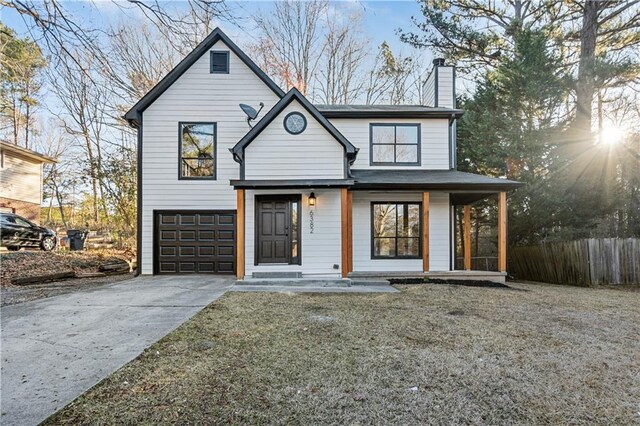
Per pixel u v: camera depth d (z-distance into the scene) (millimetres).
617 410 2955
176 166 10711
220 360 3850
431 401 3047
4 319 5477
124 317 5562
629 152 12180
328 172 9320
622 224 13562
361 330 4914
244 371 3580
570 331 5035
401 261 10625
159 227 10688
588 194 11898
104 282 9367
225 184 10766
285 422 2717
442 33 16547
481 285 9227
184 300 6812
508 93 12812
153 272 10602
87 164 18797
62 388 3207
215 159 10781
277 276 9070
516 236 13109
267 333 4746
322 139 9352
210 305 6332
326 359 3898
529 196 12156
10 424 2643
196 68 10859
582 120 13031
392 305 6488
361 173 10703
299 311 5945
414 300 6980
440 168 11219
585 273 10141
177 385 3275
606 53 13492
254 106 10898
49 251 14078
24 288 8375
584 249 10203
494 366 3766
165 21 4500
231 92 10898
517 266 12758
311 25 21141
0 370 3594
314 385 3307
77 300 6816
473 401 3055
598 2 13875
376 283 8922
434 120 11312
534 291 8562
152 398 3041
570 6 14867
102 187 18094
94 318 5512
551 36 14812
